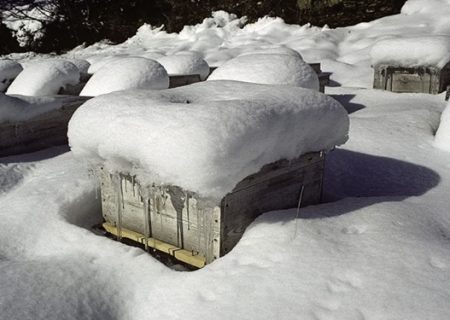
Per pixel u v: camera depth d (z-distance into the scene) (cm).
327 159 404
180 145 209
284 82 454
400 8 1239
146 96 261
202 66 672
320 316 178
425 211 279
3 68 683
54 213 296
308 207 276
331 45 1106
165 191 246
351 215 263
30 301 199
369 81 825
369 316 175
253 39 1261
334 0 1244
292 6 1318
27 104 425
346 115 280
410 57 668
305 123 253
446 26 1071
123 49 1373
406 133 453
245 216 247
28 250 266
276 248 223
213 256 239
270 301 189
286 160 257
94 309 204
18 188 354
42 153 432
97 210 331
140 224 273
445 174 361
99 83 486
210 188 215
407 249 217
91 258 244
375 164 392
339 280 196
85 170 364
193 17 1447
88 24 1521
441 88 670
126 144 229
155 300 208
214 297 198
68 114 463
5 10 1536
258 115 226
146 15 1509
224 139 209
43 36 1494
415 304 178
